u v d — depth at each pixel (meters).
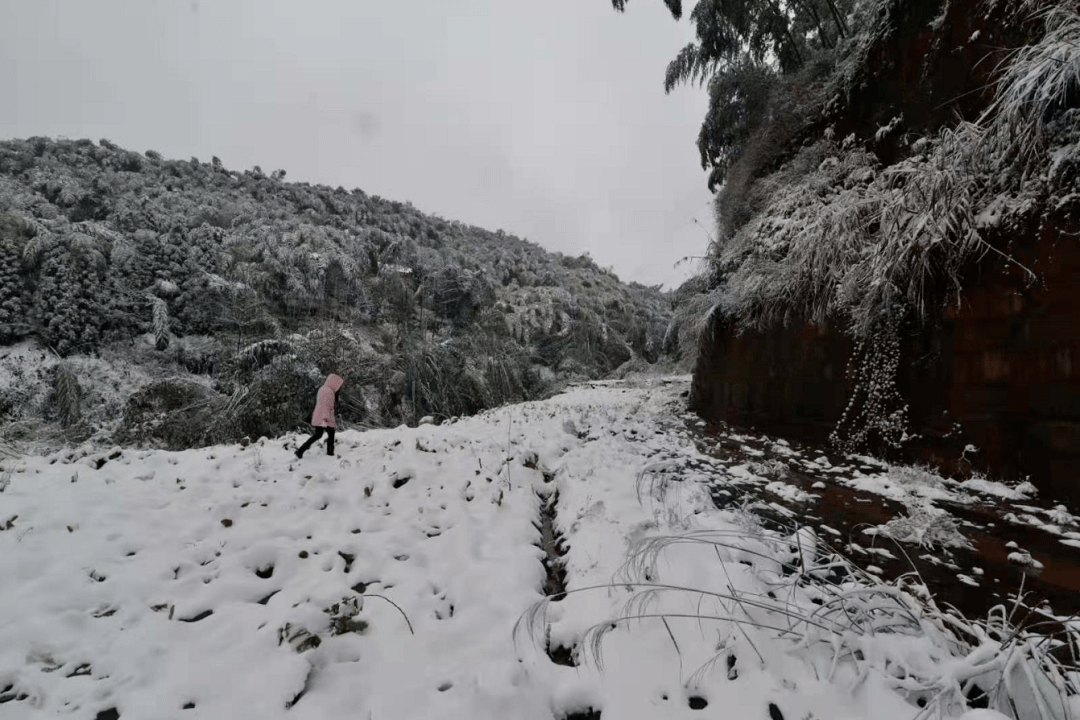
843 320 5.93
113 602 2.73
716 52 11.31
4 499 3.96
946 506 3.88
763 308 7.56
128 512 3.93
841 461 5.44
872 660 1.98
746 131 10.69
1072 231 3.64
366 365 14.62
